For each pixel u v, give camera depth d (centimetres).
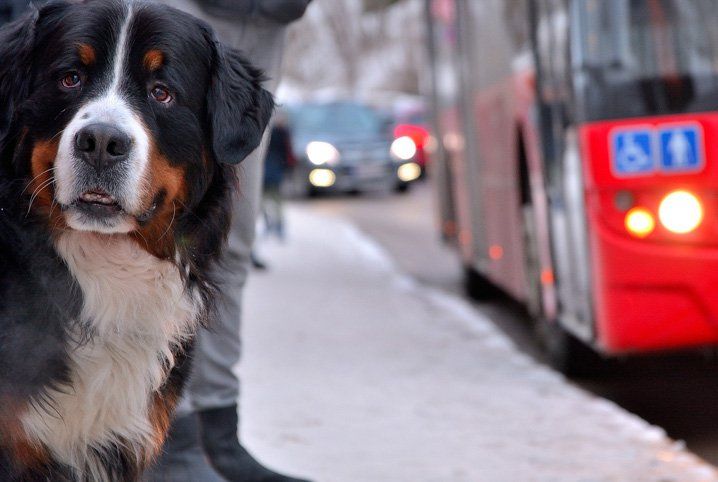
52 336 432
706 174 782
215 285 482
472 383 893
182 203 453
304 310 1266
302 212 2625
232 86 464
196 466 544
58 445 435
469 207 1325
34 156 429
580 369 950
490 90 1155
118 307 444
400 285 1459
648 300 794
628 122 792
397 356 1006
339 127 3019
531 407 809
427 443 716
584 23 801
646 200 789
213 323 503
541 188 962
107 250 440
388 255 1864
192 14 489
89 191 420
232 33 548
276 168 1952
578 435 731
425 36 1612
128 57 432
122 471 451
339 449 702
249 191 548
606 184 794
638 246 789
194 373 541
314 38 5522
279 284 1482
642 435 729
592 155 798
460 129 1343
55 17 439
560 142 878
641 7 794
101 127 413
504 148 1104
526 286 1060
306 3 555
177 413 532
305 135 2986
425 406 816
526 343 1130
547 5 890
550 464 668
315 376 920
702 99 786
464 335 1102
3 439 422
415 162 2969
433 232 2167
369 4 1920
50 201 428
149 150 429
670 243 786
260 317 1221
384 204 2753
